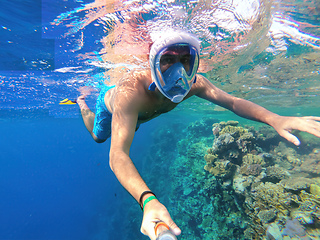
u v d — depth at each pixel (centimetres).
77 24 197
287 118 85
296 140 77
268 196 244
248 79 377
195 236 420
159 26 183
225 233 326
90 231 920
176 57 76
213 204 383
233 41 219
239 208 310
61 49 249
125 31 198
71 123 1433
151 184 732
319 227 190
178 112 945
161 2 159
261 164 308
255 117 97
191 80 80
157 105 92
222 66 304
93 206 1166
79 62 289
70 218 1148
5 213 1688
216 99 114
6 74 353
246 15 174
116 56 258
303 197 221
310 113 867
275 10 170
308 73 340
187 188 524
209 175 432
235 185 299
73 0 164
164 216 44
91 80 383
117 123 77
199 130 702
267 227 224
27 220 1308
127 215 780
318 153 370
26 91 481
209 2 158
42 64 301
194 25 185
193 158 510
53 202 1553
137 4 162
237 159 329
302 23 188
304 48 241
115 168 64
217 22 181
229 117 1114
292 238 192
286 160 388
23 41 232
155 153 919
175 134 959
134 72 89
